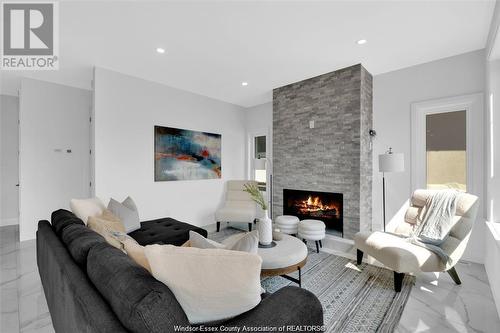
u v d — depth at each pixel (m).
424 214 2.60
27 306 1.98
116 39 2.52
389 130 3.46
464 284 2.30
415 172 3.26
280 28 2.36
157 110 3.84
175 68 3.28
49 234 1.68
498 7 1.94
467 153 2.92
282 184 4.12
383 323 1.75
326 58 3.03
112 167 3.31
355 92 3.25
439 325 1.73
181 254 0.91
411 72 3.28
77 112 4.15
